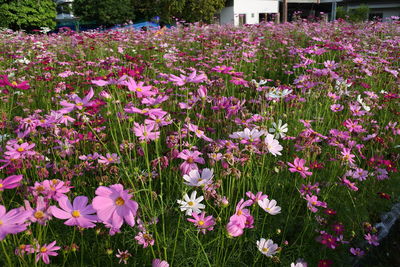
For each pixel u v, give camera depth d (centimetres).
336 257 196
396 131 287
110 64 414
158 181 218
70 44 695
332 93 324
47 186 135
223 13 2814
